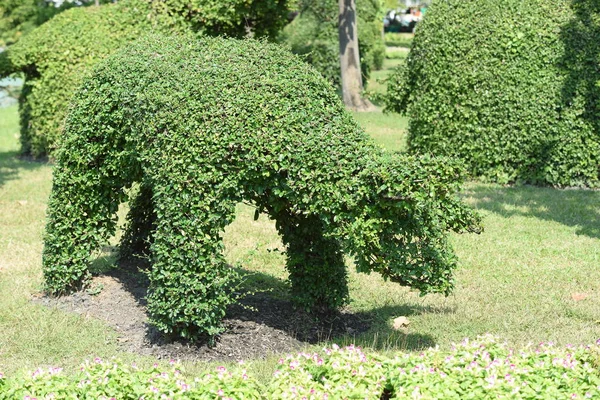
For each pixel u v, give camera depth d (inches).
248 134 212.8
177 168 217.8
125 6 538.6
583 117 454.9
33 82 556.1
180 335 231.3
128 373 176.2
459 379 171.6
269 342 236.8
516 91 458.9
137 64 246.8
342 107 231.3
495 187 462.0
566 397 165.5
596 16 460.4
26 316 257.4
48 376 173.9
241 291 280.5
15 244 352.8
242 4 506.6
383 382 175.0
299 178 208.2
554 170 462.3
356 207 201.5
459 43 469.7
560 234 364.5
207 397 165.9
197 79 225.5
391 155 205.8
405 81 503.5
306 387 170.4
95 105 255.8
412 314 265.7
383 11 1106.1
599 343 192.2
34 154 589.6
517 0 470.6
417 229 203.6
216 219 219.1
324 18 935.7
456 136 474.3
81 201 268.8
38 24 887.7
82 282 277.3
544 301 277.7
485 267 316.8
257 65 232.5
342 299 257.1
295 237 251.9
